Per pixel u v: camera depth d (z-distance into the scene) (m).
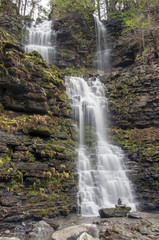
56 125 9.33
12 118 7.54
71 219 6.94
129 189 9.84
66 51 19.75
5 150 6.09
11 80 7.52
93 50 21.86
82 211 7.82
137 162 10.84
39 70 9.08
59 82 10.43
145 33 17.19
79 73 18.70
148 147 11.27
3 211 5.43
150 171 10.14
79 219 7.05
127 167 10.62
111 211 7.18
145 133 12.68
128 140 12.36
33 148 7.00
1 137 6.25
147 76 13.77
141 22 17.50
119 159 10.84
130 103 13.91
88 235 5.02
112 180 9.71
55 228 5.91
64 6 21.58
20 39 18.77
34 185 6.54
